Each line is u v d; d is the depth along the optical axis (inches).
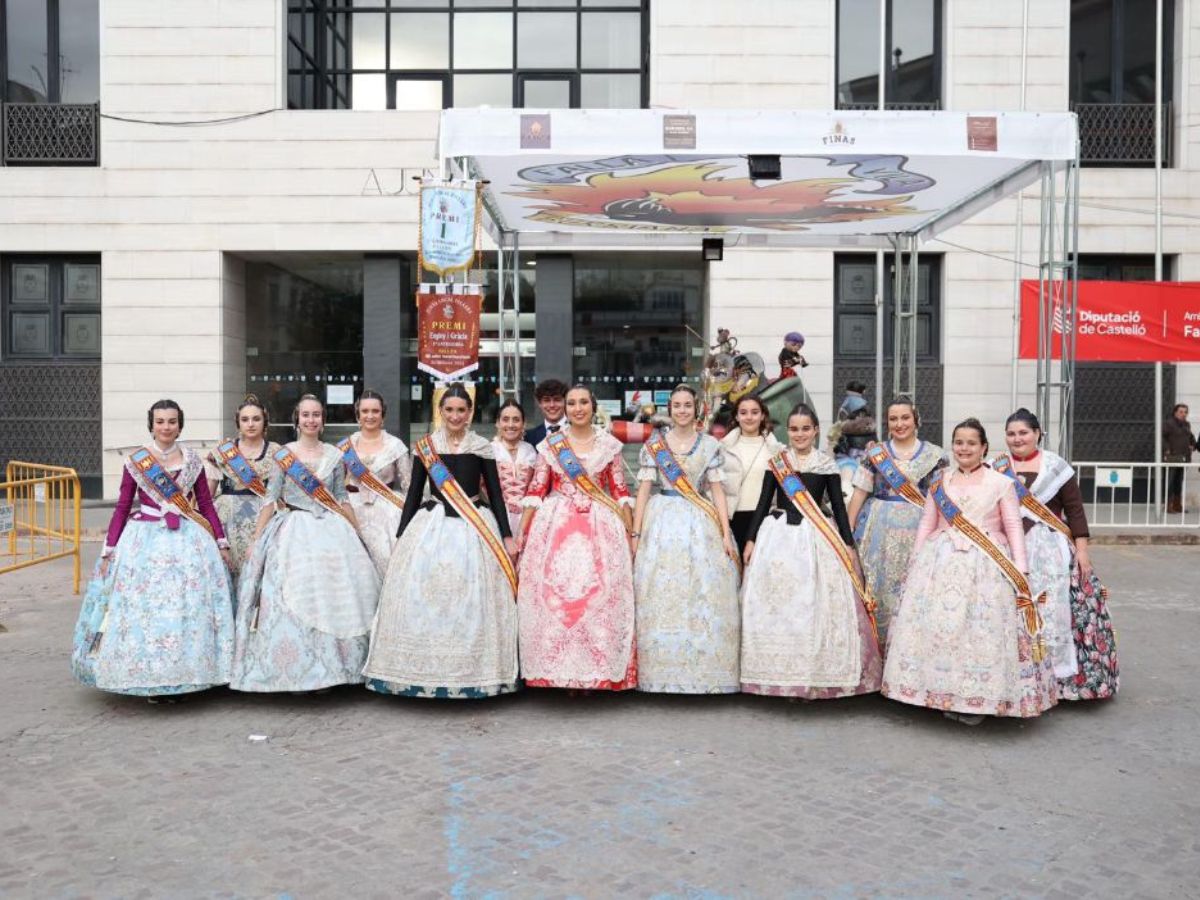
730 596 222.7
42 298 595.8
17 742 197.9
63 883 139.6
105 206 574.9
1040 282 329.7
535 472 227.9
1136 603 339.9
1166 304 485.4
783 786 175.5
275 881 140.3
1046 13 565.3
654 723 209.8
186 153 573.0
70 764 185.6
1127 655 270.4
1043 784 177.5
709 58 564.7
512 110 273.9
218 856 147.8
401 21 613.6
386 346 586.9
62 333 595.8
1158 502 522.9
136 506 222.4
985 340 571.8
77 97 593.6
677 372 601.0
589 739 199.6
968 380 572.4
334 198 572.7
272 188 572.7
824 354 569.3
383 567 247.3
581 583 217.2
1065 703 226.7
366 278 584.7
